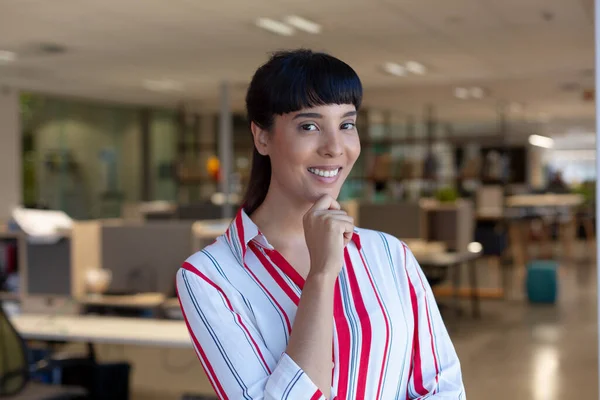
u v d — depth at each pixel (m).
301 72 1.17
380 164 11.79
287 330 1.17
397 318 1.24
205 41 8.22
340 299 1.23
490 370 6.04
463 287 9.98
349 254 1.28
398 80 11.26
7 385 3.62
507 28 7.58
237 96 12.65
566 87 12.07
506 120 17.44
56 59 9.30
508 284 10.42
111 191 13.58
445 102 13.95
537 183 23.81
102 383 4.45
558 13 6.93
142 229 5.18
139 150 14.23
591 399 5.21
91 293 5.07
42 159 12.20
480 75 10.81
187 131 14.65
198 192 14.56
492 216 11.41
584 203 16.05
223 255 1.21
